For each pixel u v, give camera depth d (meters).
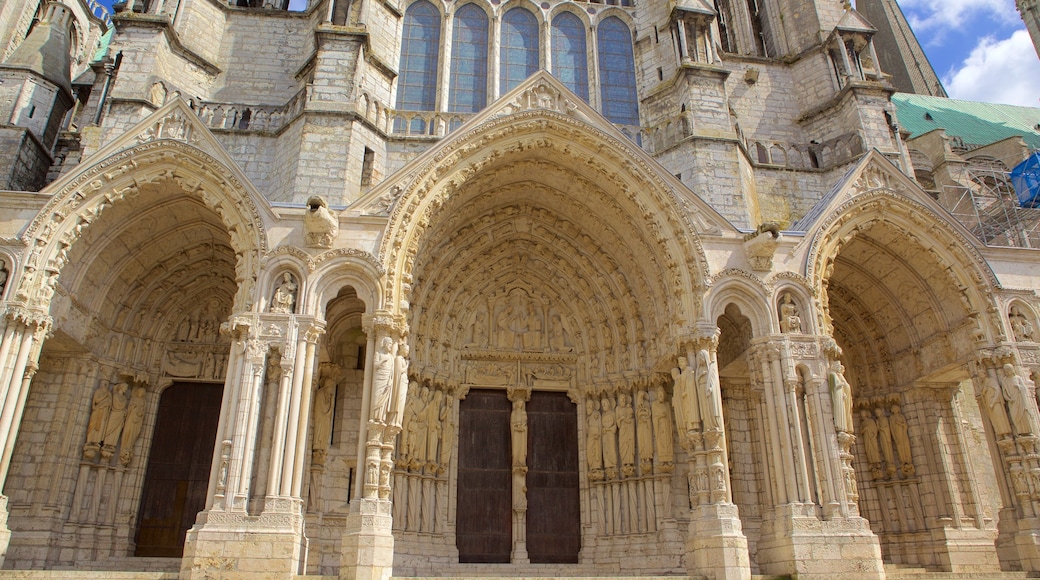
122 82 26.09
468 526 23.28
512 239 25.91
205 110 27.64
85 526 20.44
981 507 22.64
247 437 17.42
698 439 19.41
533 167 23.19
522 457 24.00
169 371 23.36
